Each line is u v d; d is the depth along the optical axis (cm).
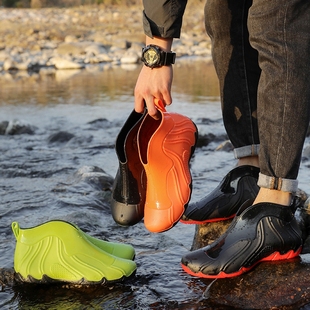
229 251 191
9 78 997
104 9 2936
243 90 230
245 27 228
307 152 379
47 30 1892
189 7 2247
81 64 1227
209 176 342
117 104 680
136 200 197
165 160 190
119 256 207
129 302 183
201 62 1183
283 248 194
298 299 179
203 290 188
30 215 272
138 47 1450
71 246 196
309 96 185
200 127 463
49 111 642
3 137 512
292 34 182
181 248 227
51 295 190
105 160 407
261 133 192
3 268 206
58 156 424
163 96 190
